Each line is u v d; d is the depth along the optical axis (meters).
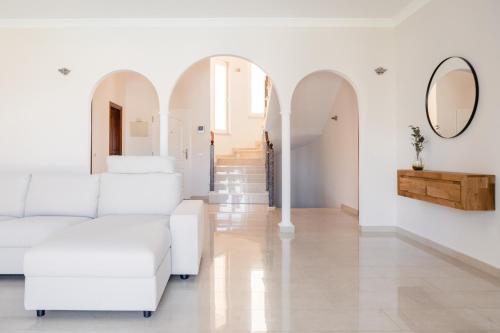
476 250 3.40
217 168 8.48
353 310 2.45
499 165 3.08
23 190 3.62
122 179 3.64
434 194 3.67
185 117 8.34
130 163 3.81
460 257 3.63
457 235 3.69
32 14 4.85
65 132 5.06
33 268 2.28
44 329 2.19
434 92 4.04
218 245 4.25
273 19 5.00
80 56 5.05
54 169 5.06
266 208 7.11
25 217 3.47
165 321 2.30
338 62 5.05
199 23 5.02
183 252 3.04
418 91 4.45
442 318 2.32
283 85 5.05
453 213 3.76
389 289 2.85
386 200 5.09
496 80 3.10
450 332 2.14
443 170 3.92
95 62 5.05
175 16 4.92
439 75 3.95
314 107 7.29
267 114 7.66
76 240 2.42
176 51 5.05
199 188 8.34
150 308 2.31
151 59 5.05
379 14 4.87
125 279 2.31
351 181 6.46
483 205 3.13
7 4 4.52
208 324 2.25
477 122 3.35
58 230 3.09
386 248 4.12
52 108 5.06
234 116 10.07
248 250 4.03
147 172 3.78
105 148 7.02
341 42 5.05
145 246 2.37
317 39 5.04
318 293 2.76
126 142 8.23
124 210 3.55
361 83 5.07
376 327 2.21
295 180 10.04
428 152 4.23
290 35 5.05
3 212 3.52
